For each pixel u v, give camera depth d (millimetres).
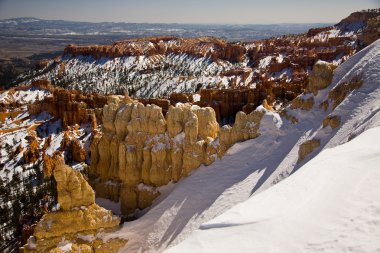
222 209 39938
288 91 95562
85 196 42406
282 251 21234
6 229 59156
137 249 42375
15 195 72688
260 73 166625
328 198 24938
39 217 60406
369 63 46156
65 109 121125
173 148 50156
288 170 39406
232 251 22234
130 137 52344
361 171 26719
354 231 20547
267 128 47906
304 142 41250
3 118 137625
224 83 174500
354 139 34281
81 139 102250
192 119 49469
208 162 48000
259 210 26203
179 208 44125
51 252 39188
